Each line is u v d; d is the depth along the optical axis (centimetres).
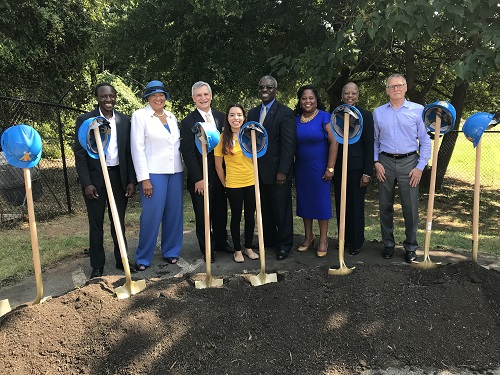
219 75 966
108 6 1095
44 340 262
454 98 1109
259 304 295
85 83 1179
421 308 288
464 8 534
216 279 340
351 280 321
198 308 288
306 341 263
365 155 414
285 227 437
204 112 405
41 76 1063
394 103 399
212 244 443
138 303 295
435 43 1056
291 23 866
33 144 292
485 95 1259
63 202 796
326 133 412
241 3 827
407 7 524
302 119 421
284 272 362
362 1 612
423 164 400
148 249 429
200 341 260
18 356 252
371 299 296
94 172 380
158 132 401
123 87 1381
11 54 925
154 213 415
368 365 248
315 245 496
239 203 421
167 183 421
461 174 1486
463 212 959
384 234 440
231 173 414
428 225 350
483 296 302
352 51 627
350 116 349
